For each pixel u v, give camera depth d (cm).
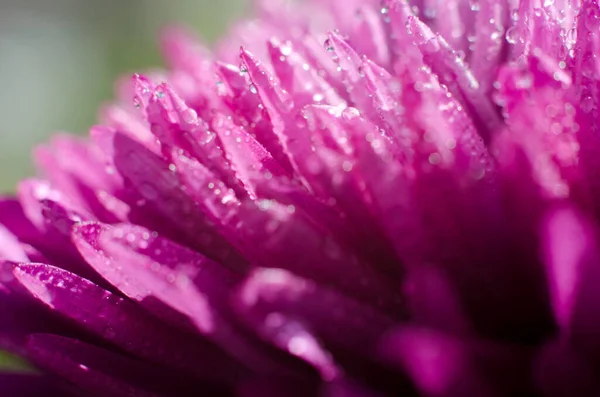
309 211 13
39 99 33
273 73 14
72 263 14
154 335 13
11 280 14
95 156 16
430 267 13
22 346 14
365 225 13
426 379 12
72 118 32
